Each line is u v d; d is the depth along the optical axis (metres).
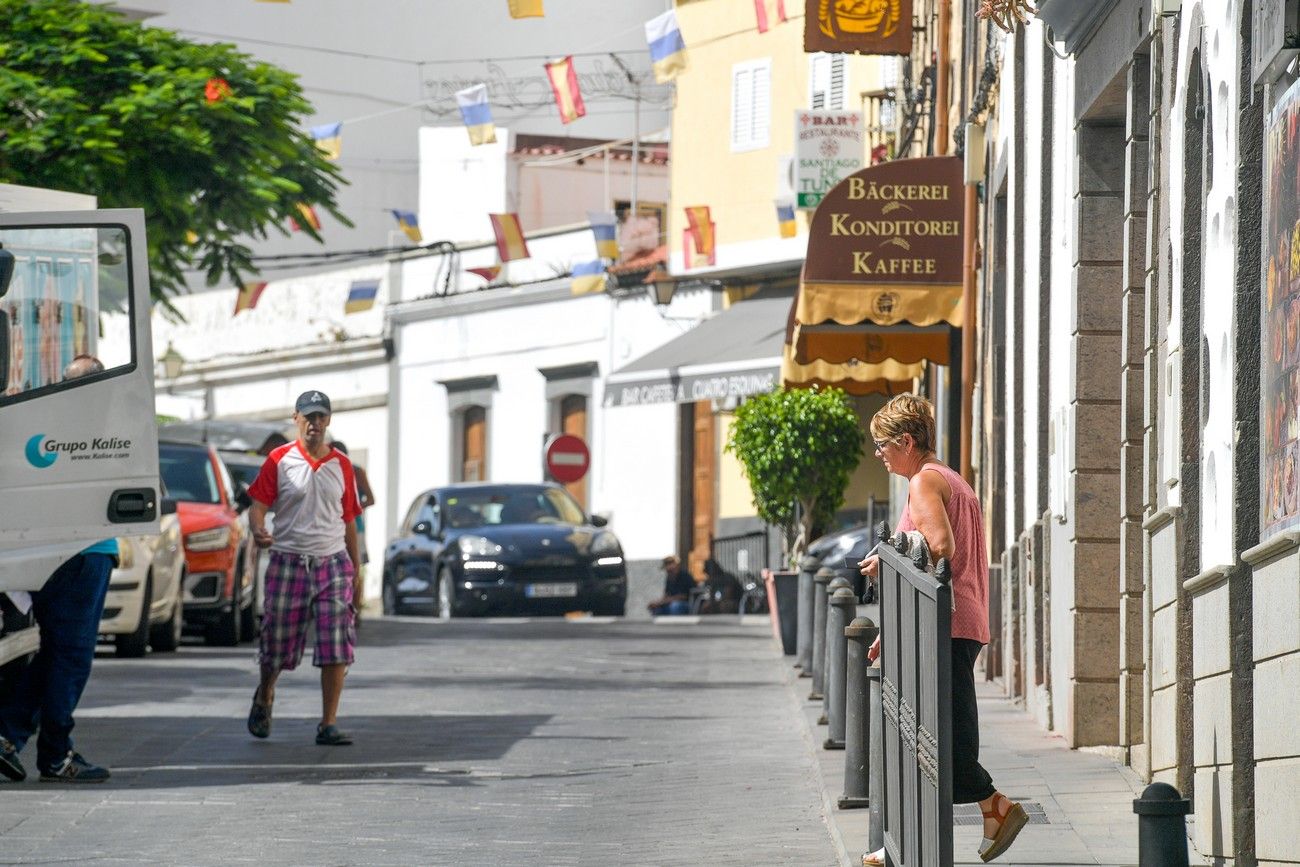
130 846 23.94
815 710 37.53
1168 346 23.81
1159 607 24.11
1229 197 20.00
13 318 28.94
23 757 31.64
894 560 19.03
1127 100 27.89
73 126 58.09
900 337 55.62
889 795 20.16
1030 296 37.50
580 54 110.12
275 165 61.75
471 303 114.12
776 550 94.19
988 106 45.38
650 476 102.75
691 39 99.38
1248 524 19.25
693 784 29.03
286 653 33.88
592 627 68.56
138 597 50.84
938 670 15.72
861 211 47.56
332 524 33.91
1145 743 25.34
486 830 25.19
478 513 81.50
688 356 90.00
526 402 110.69
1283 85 18.12
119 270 29.34
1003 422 43.72
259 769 30.59
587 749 33.19
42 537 28.80
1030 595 36.19
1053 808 24.53
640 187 122.69
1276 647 17.88
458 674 48.19
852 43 50.97
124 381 29.31
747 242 95.25
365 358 121.69
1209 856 20.30
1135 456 28.05
